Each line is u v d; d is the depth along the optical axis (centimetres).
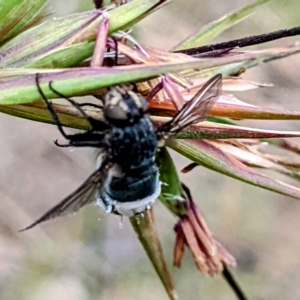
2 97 13
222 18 15
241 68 14
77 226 24
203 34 15
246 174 14
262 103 25
